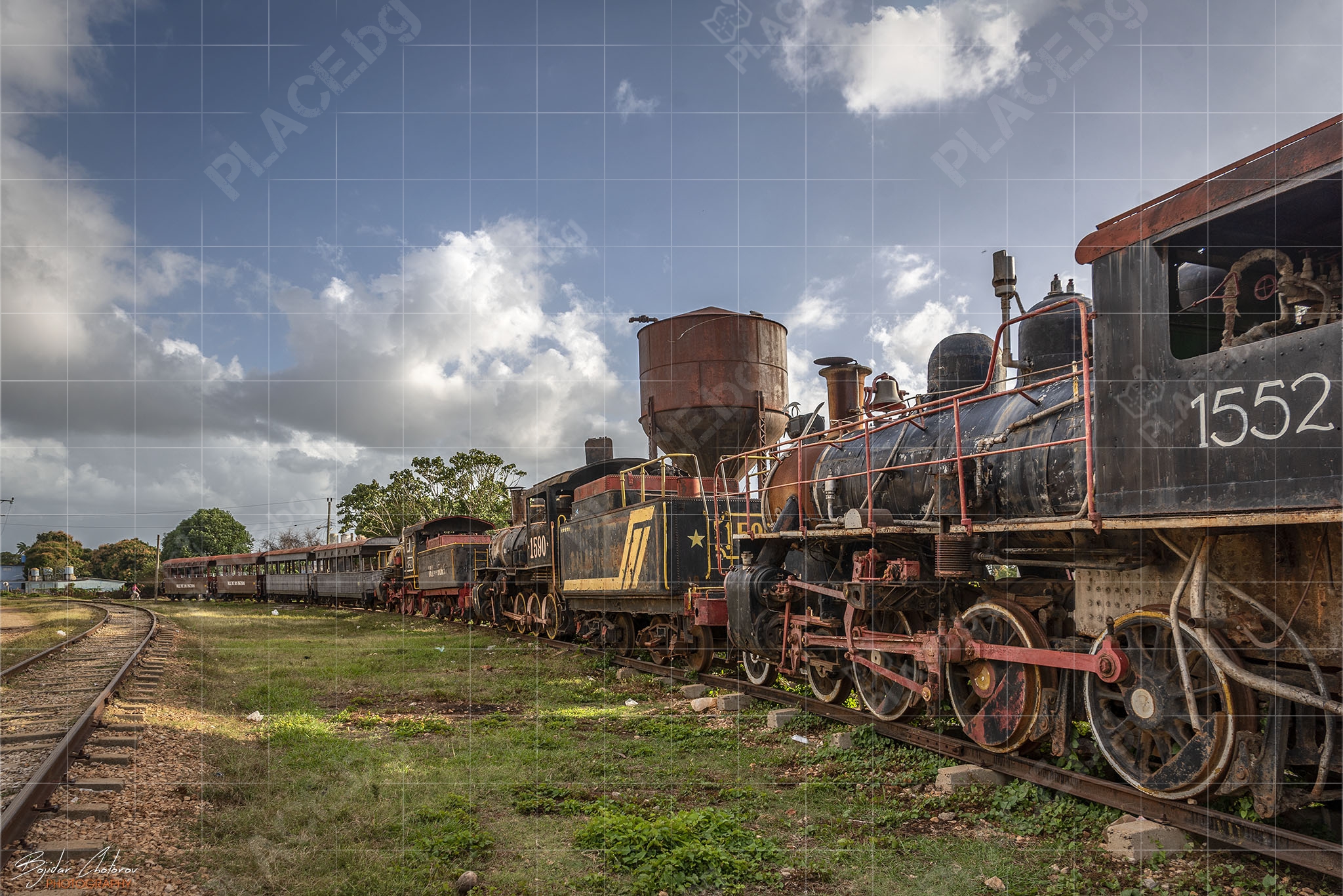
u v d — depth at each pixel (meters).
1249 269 5.12
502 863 5.10
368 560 35.94
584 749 7.89
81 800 5.90
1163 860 4.78
